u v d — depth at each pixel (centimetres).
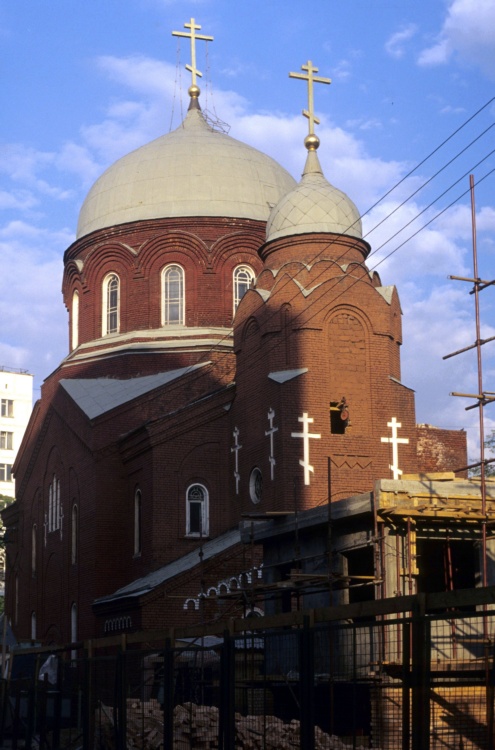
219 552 3712
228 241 4834
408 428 3912
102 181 5147
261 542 3025
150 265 4841
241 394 4125
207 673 2567
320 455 3778
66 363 4925
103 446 4378
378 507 2386
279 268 4022
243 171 5016
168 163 5016
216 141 5156
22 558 5234
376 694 1956
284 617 1744
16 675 3659
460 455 4306
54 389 4916
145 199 4938
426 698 1396
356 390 3875
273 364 3888
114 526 4341
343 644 2259
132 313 4838
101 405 4519
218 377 4491
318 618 1650
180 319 4806
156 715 2161
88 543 4372
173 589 3719
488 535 2488
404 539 2414
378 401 3884
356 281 3941
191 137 5172
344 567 2605
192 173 4966
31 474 5191
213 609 3700
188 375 4484
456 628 2344
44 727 2333
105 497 4350
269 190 5012
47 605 4803
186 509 4162
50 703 2559
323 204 4041
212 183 4938
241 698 2372
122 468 4400
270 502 3812
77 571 4466
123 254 4900
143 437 4194
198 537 4141
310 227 3997
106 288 4962
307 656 1595
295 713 2398
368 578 2464
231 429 4191
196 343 4694
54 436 4869
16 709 2520
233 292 4822
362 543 2484
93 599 4262
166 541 4106
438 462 4259
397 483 2416
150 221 4859
